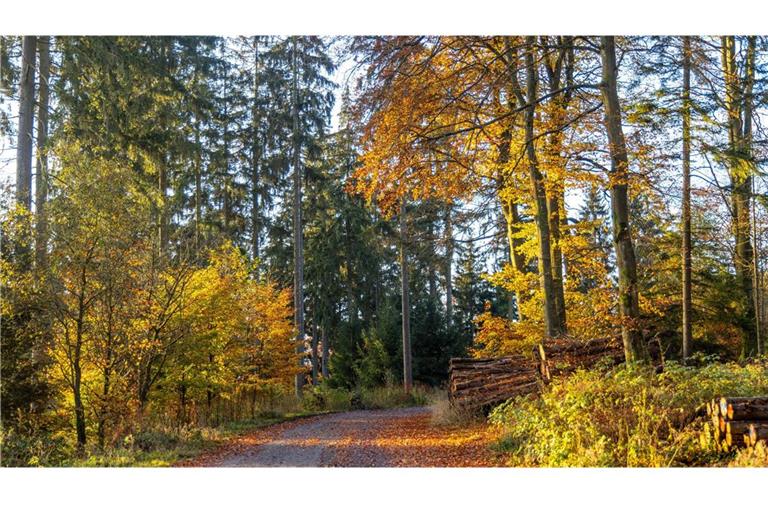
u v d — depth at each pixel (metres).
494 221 20.58
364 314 39.16
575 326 17.23
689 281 18.14
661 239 20.08
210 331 16.23
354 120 13.73
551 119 16.20
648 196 15.43
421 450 11.77
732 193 16.91
